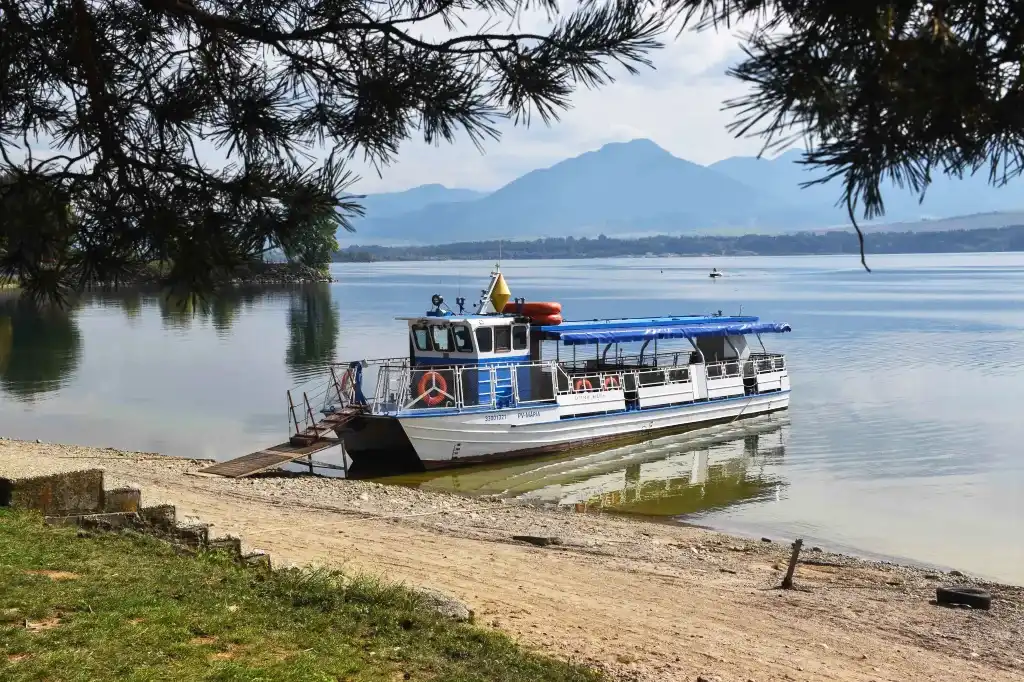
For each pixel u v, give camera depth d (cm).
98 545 1064
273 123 486
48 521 1155
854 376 5372
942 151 252
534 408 3328
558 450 3419
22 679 674
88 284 465
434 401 3138
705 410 3928
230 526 1777
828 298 13362
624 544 1992
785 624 1402
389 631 939
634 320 3947
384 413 3028
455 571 1546
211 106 488
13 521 1106
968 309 10812
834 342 7281
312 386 4866
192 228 455
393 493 2502
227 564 1102
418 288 17912
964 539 2302
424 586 1399
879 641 1351
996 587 1778
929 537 2322
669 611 1411
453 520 2134
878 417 4097
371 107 476
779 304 12012
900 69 239
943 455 3331
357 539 1766
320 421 3038
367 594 1070
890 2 243
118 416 4000
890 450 3434
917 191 256
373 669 807
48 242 451
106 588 893
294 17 495
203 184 466
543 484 2983
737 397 4038
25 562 946
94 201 471
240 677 716
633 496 2811
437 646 929
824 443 3594
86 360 6056
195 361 6006
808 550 2105
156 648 761
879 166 248
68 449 2792
